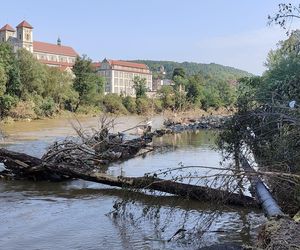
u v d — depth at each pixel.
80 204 11.77
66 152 15.53
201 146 29.69
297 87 13.40
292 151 9.73
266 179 9.65
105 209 11.16
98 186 14.36
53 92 75.06
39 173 15.25
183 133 44.03
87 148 16.94
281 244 5.81
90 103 85.56
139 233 9.05
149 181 10.84
